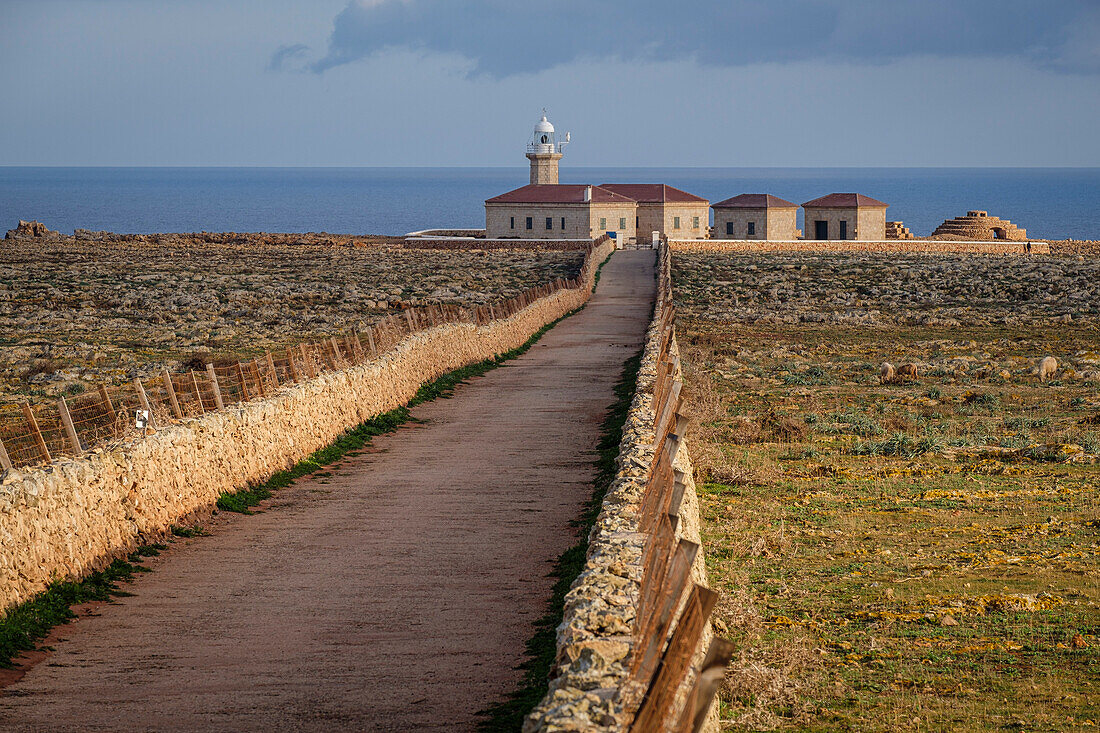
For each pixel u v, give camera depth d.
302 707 18.14
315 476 39.38
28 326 104.56
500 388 63.72
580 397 59.50
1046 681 22.95
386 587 25.39
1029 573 31.19
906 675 23.39
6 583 22.20
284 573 26.72
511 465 40.91
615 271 168.88
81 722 17.59
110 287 141.50
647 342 65.44
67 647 21.48
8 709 18.22
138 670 20.09
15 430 44.06
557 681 14.00
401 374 55.97
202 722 17.55
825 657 24.38
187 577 26.45
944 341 96.88
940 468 45.91
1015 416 59.16
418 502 34.78
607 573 17.67
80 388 65.69
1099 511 38.38
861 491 41.97
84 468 26.17
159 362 78.19
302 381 43.53
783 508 39.22
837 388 70.31
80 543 25.39
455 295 134.38
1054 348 91.50
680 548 12.66
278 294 135.00
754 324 114.31
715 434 52.84
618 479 25.78
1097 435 52.53
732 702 21.83
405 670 19.88
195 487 32.09
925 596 28.94
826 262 179.62
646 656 12.55
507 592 24.86
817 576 31.05
